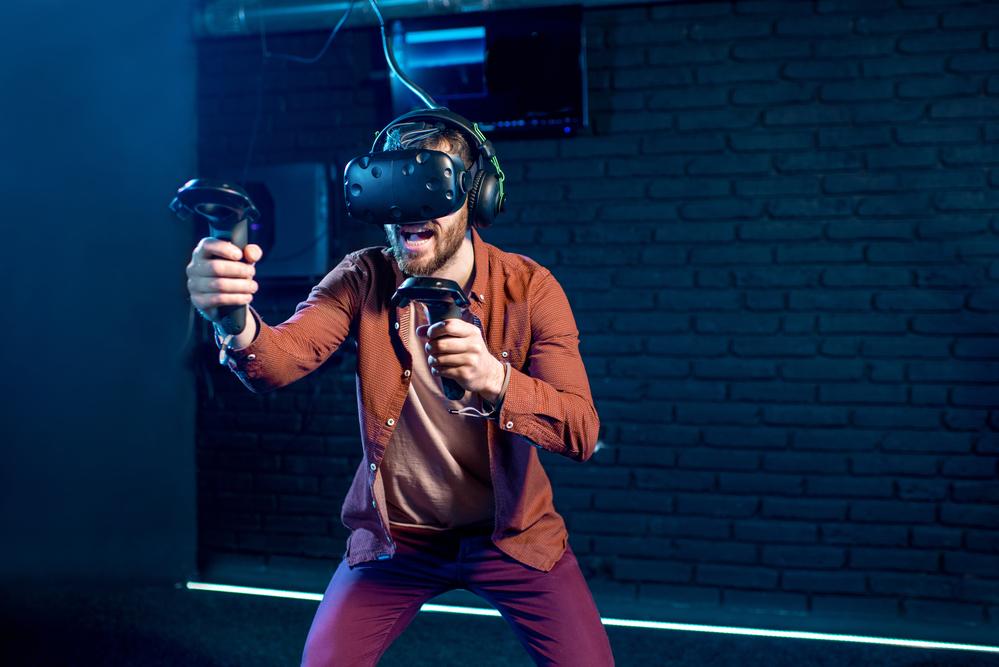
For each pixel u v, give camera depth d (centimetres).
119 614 282
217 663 241
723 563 280
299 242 296
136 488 317
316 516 308
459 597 292
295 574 309
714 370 281
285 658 246
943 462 266
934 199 266
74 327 316
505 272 131
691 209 282
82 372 317
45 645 253
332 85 306
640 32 283
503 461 127
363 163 100
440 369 94
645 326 286
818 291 274
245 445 313
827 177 272
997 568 262
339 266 135
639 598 284
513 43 278
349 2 285
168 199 312
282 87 309
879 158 269
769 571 276
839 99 271
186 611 286
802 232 275
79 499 317
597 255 288
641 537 285
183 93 314
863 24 268
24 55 310
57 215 314
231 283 93
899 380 269
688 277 283
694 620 280
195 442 316
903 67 266
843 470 273
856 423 272
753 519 278
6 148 312
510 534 128
